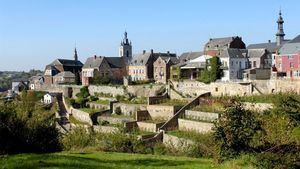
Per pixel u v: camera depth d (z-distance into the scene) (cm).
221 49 12044
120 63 15750
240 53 11394
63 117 11038
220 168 3027
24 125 3962
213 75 9875
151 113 8850
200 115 7625
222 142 3234
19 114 3984
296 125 3528
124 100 10638
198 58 12069
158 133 7275
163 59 13238
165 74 13088
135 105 9488
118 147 5200
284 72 10012
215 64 10012
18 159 3212
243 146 3209
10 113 3875
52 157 3359
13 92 17712
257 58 11400
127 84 12125
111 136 5491
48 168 2889
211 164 3238
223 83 9100
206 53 12775
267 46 13275
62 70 17750
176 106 8406
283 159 2844
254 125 3238
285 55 9994
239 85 8781
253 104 6625
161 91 10456
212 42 12988
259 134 3203
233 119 3262
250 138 3203
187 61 12644
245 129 3219
